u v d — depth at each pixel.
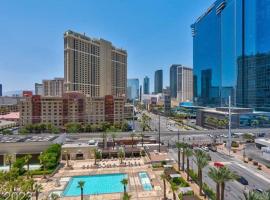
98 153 108.69
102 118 193.25
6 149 106.19
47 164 89.94
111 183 78.38
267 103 197.50
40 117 180.38
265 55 199.25
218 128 189.38
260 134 162.62
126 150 114.69
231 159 104.19
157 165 95.56
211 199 61.91
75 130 167.75
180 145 90.94
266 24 198.25
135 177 83.38
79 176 85.12
